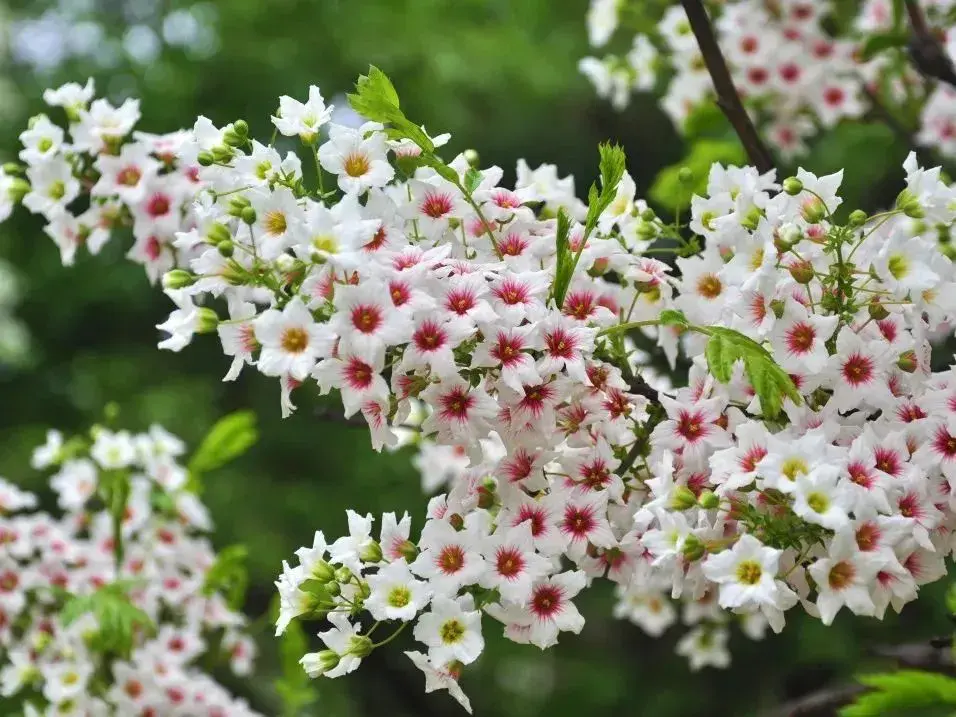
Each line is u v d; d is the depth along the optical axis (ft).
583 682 11.76
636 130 12.27
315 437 11.64
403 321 3.40
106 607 4.23
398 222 3.59
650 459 3.64
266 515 11.07
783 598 3.38
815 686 8.98
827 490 3.35
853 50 4.80
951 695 3.56
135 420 11.42
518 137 11.87
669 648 11.98
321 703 10.64
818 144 8.34
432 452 4.53
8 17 12.65
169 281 3.57
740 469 3.46
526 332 3.48
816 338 3.50
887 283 3.50
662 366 4.55
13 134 11.96
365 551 3.53
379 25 11.16
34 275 12.05
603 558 3.65
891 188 6.48
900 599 3.41
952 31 4.44
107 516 4.59
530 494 3.63
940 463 3.48
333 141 3.55
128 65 11.76
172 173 4.01
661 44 5.45
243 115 11.51
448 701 12.19
